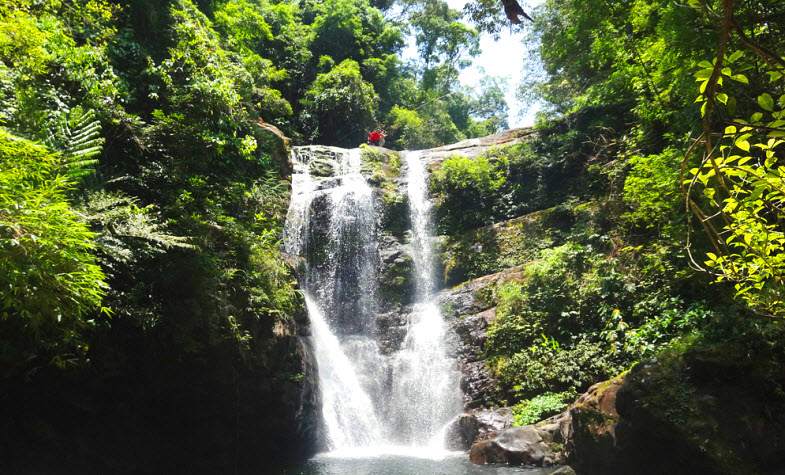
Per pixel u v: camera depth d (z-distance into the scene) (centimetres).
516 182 1781
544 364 1181
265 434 988
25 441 714
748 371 693
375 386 1339
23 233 468
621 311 1154
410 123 3038
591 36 1627
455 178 1791
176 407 870
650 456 712
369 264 1644
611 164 1537
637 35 1353
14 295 499
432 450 1146
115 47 1109
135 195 949
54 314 537
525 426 986
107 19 1089
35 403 721
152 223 834
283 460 1033
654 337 1033
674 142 1230
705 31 834
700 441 656
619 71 1445
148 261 820
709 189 353
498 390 1207
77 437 766
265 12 2783
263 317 1005
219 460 927
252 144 1133
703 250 1039
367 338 1470
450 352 1355
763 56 188
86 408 761
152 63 1079
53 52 832
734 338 746
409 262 1641
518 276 1433
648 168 1136
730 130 264
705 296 1025
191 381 863
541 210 1655
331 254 1596
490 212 1750
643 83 1304
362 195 1742
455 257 1628
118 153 966
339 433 1184
